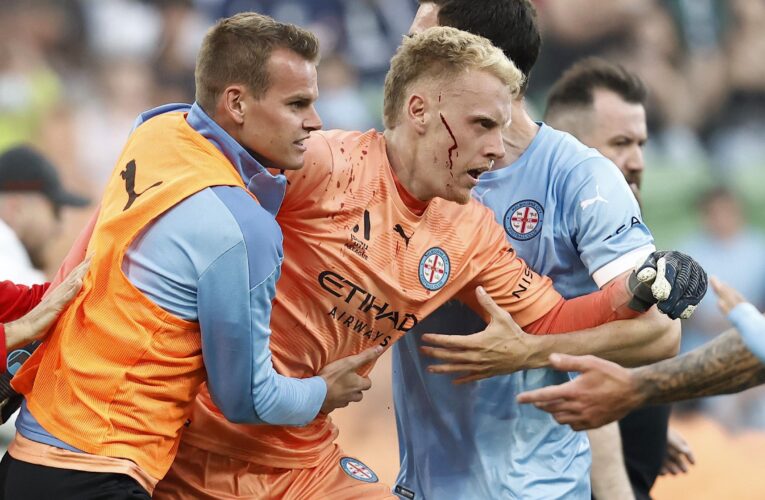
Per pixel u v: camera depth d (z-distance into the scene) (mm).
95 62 38438
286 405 12422
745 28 40969
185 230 11758
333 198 12945
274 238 11906
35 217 23078
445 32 12914
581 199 14141
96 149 37531
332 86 38219
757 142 39938
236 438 13453
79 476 11750
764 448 29719
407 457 15719
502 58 12789
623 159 17953
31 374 12250
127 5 38812
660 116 40031
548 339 13688
